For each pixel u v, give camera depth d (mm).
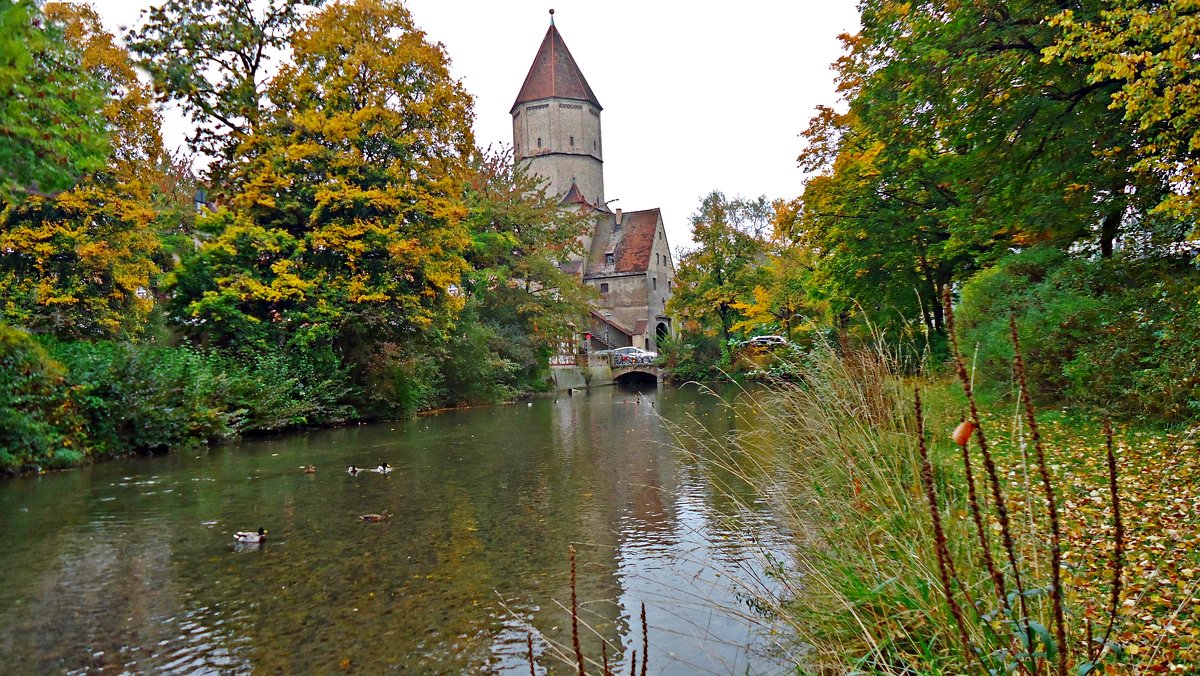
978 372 11289
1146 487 6156
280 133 23188
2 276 19344
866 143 19422
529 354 35375
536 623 5289
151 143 23375
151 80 22719
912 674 3221
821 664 3627
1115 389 9359
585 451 13953
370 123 23016
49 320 19297
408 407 24156
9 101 10047
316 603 5836
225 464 13469
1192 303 9227
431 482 10969
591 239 71812
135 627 5438
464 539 7582
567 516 8406
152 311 25469
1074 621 2717
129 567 6930
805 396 6559
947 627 3043
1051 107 11492
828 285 20844
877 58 15094
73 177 11531
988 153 12648
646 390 41219
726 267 46375
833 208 18516
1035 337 10688
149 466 13359
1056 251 12594
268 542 7719
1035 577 2721
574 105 71250
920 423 2457
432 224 23812
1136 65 8359
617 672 4398
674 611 5312
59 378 13875
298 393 20438
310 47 23250
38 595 6184
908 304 19141
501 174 37031
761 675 4141
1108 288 11055
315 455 14555
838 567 4145
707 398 27312
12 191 11508
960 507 3734
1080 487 6398
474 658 4746
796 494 5883
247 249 21672
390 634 5180
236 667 4727
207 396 17219
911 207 17531
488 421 22047
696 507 8508
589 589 5922
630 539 7309
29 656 4969
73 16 12148
